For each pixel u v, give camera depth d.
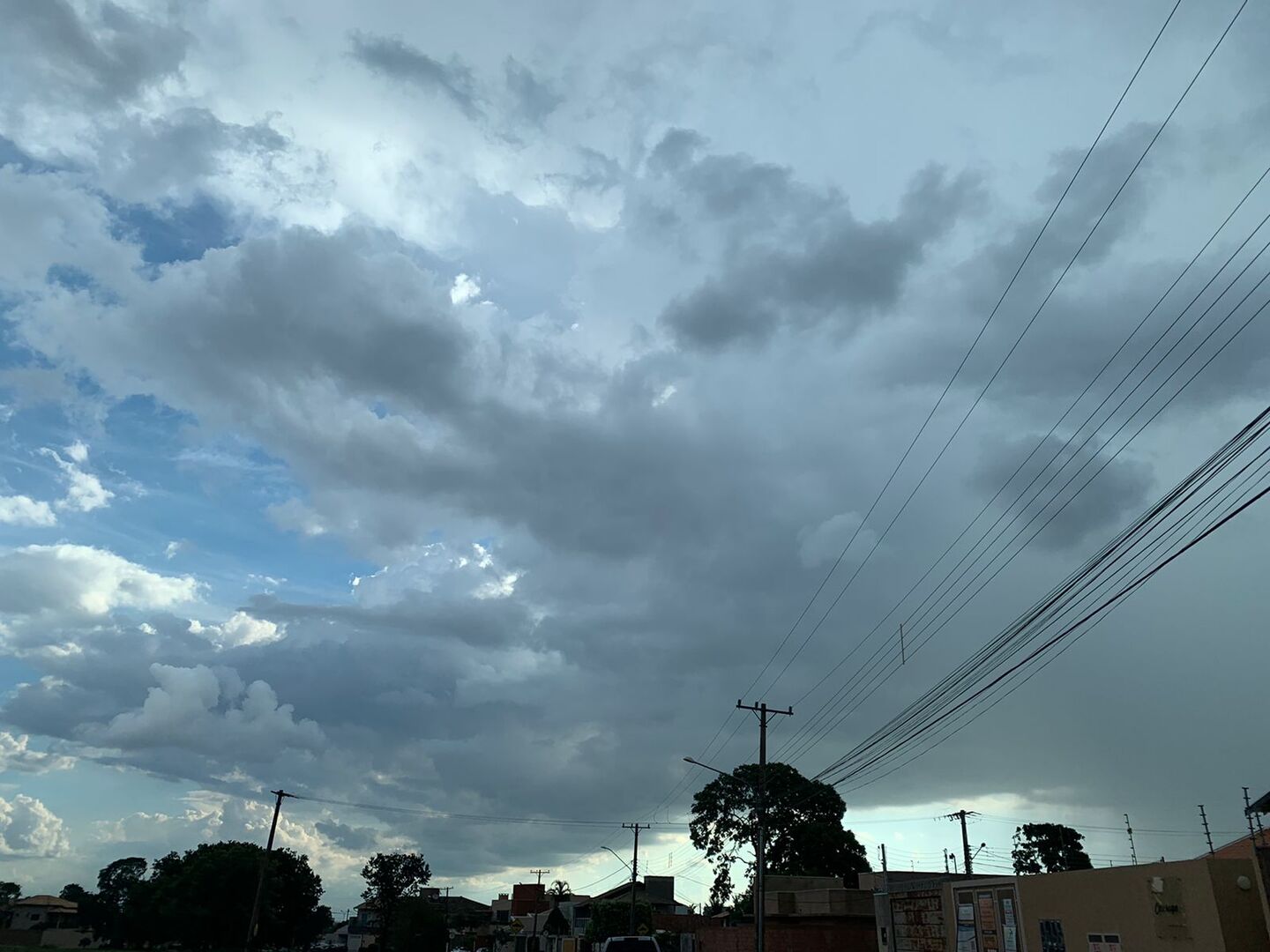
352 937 138.75
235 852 88.81
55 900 130.38
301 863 99.12
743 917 66.75
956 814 59.19
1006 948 27.27
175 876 87.19
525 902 132.75
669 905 110.38
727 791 71.38
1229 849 27.86
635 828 72.19
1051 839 69.81
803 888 59.53
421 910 98.50
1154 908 20.45
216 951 85.69
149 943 94.25
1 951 83.62
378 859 103.12
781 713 44.50
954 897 31.05
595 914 87.88
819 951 47.72
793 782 70.25
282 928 95.38
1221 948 18.31
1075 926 23.48
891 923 37.97
